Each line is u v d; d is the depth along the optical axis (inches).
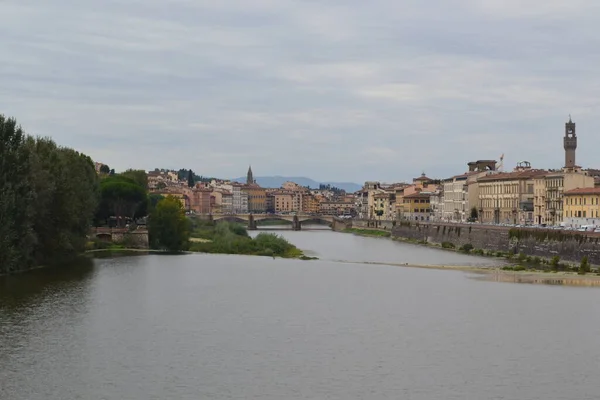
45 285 5915.4
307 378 3484.3
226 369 3604.8
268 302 5408.5
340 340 4207.7
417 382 3447.3
